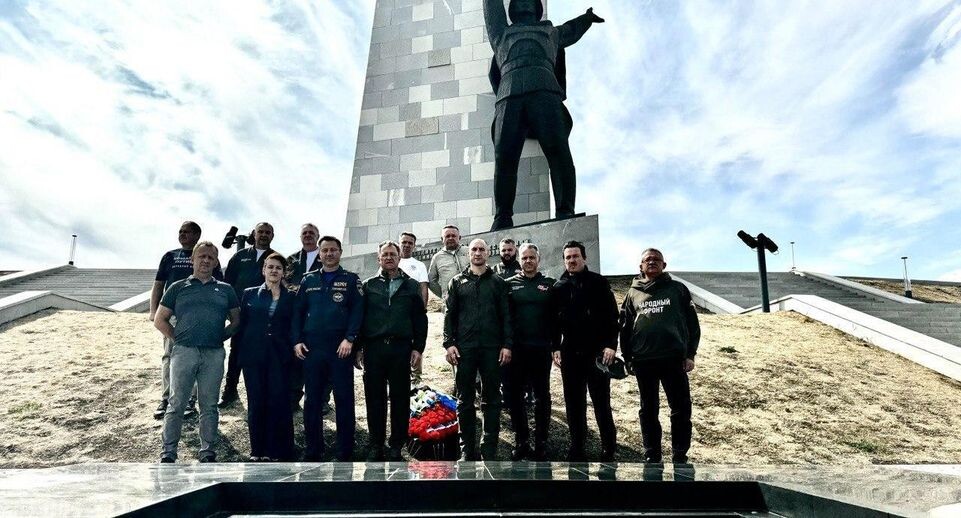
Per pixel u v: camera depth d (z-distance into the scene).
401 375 5.37
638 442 6.23
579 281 5.56
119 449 5.87
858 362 9.26
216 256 5.64
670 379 5.27
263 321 5.62
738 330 10.80
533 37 12.37
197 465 4.30
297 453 5.81
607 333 5.42
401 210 14.92
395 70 15.71
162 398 6.58
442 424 5.38
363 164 15.39
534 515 2.81
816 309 11.73
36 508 2.22
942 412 7.60
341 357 5.29
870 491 2.81
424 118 15.28
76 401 6.96
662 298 5.39
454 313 5.54
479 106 15.02
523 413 5.47
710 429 6.69
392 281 5.58
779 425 6.87
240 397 7.14
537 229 11.95
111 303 16.00
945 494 2.75
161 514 2.40
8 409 6.71
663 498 3.04
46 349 8.85
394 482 3.01
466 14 15.59
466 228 14.45
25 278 18.77
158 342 9.43
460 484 3.02
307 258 6.97
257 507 2.97
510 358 5.39
